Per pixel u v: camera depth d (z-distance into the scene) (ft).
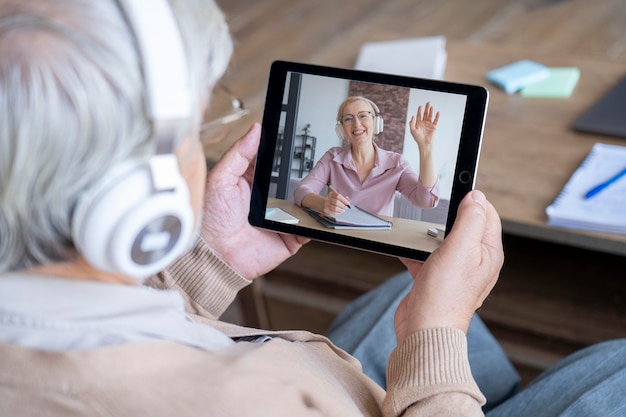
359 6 8.11
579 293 5.51
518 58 5.19
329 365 2.46
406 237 2.83
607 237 3.85
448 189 2.76
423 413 2.19
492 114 4.71
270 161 2.91
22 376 1.59
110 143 1.45
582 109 4.66
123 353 1.63
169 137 1.50
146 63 1.44
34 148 1.41
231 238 3.00
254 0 8.12
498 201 4.10
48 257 1.60
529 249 5.89
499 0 8.41
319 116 2.86
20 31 1.40
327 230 2.90
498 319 5.40
